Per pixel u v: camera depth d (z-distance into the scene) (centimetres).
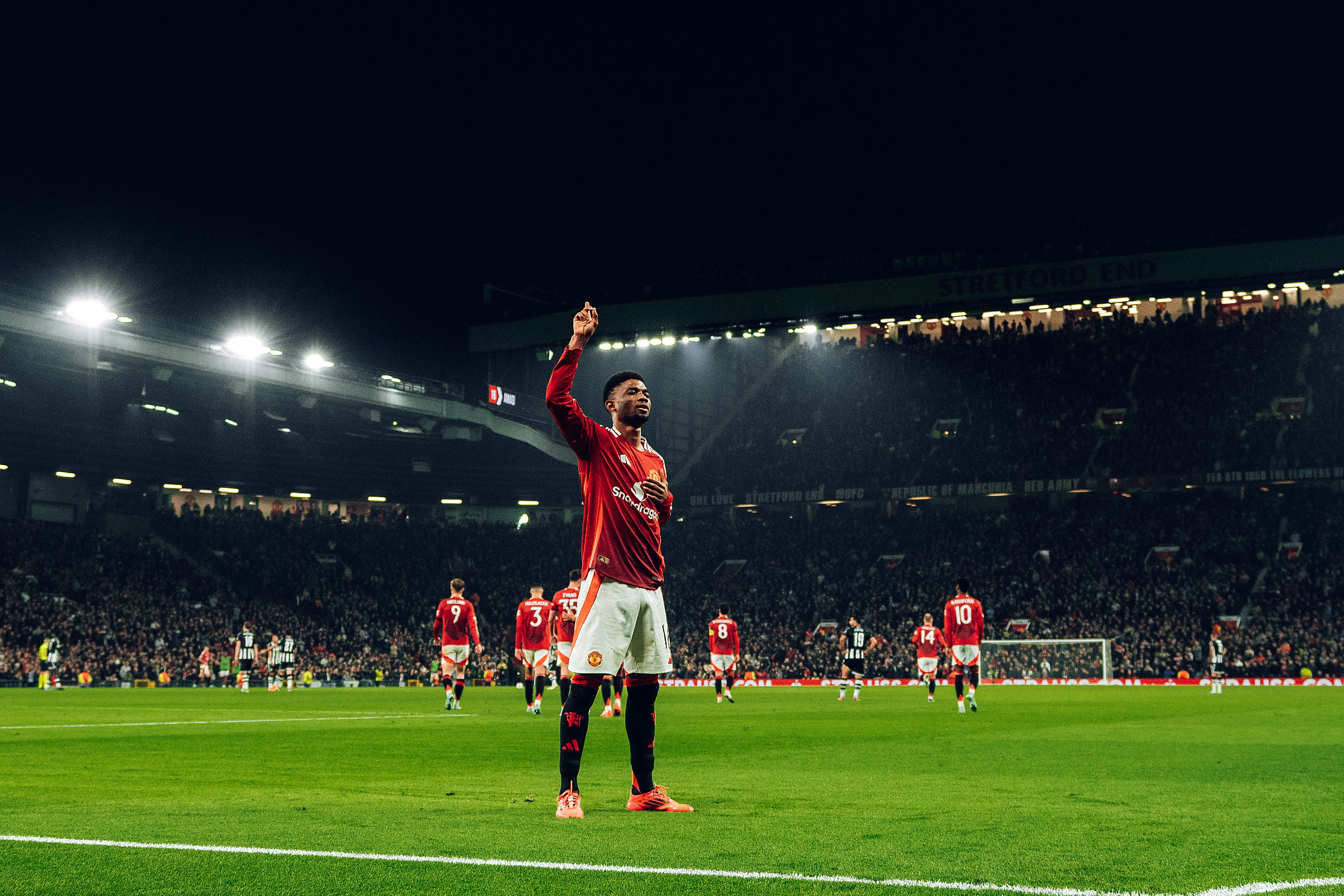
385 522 5831
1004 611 4738
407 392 5116
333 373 4772
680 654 4850
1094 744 1131
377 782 753
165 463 5147
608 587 576
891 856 429
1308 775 796
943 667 4412
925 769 852
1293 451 4616
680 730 1403
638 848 446
